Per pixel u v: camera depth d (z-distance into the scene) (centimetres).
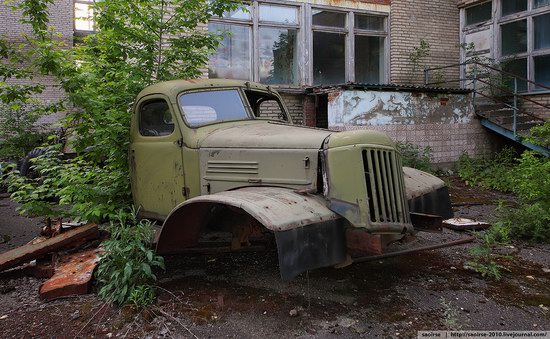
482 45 1143
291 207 299
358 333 285
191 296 346
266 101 492
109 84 499
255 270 402
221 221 379
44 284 354
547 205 528
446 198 441
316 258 292
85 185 487
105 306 327
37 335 292
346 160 310
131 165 467
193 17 575
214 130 403
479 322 301
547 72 1020
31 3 477
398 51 1119
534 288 360
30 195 482
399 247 427
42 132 1041
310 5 1041
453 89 1004
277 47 1031
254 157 359
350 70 1096
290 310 319
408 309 320
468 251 445
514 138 976
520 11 1069
